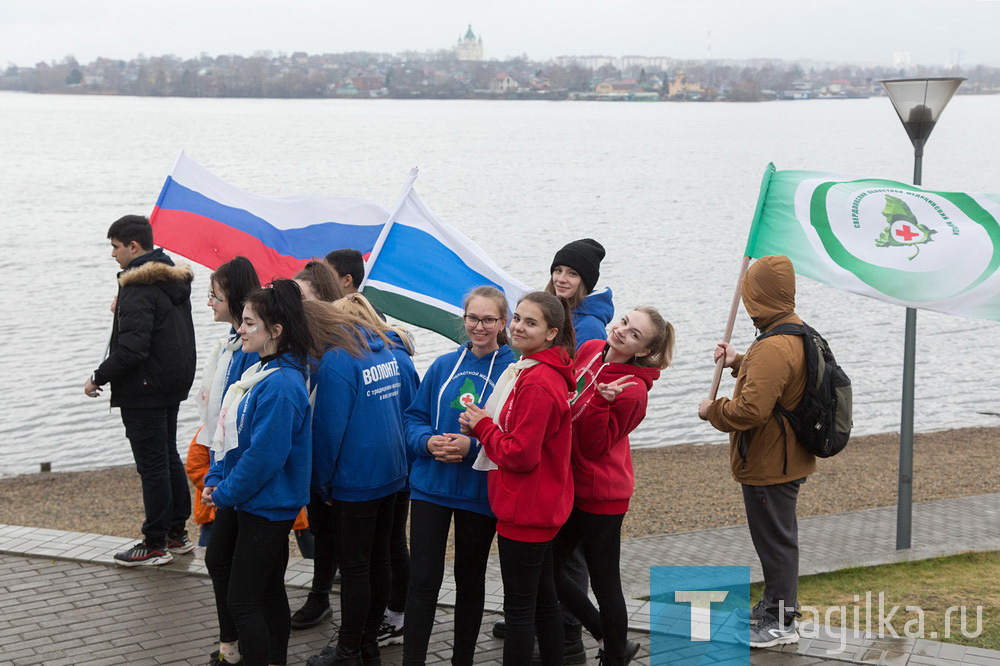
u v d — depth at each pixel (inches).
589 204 2213.3
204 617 227.6
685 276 1211.2
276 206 302.0
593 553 190.1
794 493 210.7
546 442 175.3
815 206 249.8
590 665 208.8
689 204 2224.4
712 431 611.8
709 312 982.4
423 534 187.5
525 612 179.2
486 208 2113.7
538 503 175.2
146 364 250.8
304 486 187.0
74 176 2753.4
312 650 213.8
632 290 1109.1
